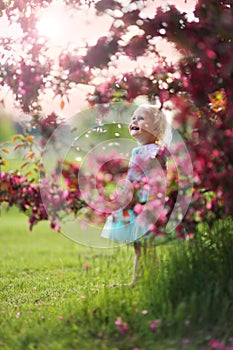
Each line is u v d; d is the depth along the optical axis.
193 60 4.49
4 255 8.52
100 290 5.32
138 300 4.44
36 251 8.92
